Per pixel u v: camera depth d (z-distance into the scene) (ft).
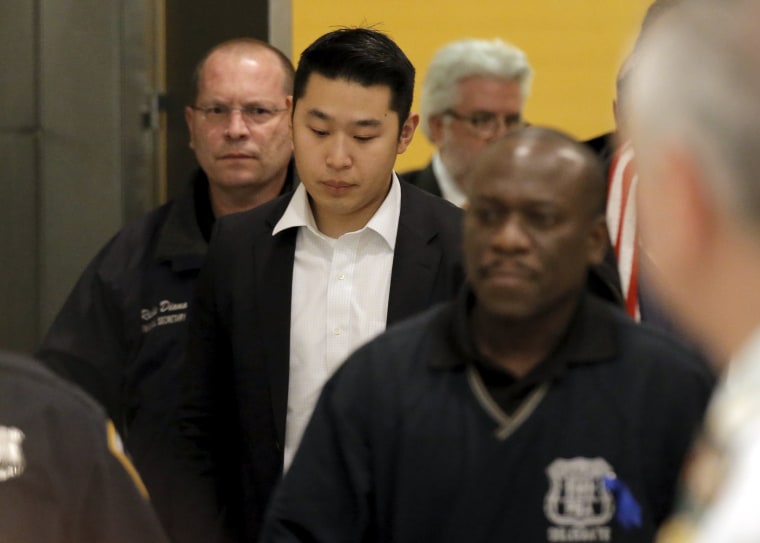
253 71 16.02
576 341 8.97
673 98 3.15
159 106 21.47
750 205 3.03
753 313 3.09
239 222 13.35
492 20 20.76
